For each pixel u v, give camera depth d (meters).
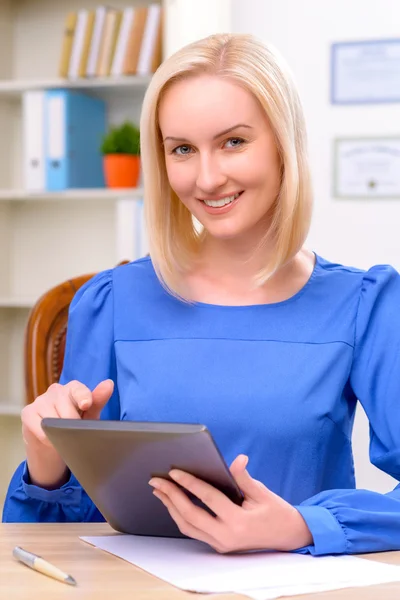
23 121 4.60
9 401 4.75
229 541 1.25
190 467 1.19
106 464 1.25
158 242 1.75
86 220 4.69
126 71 4.15
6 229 4.76
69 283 2.23
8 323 4.77
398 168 3.90
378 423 1.70
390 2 3.87
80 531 1.48
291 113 1.60
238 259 1.75
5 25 4.65
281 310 1.73
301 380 1.65
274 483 1.63
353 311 1.74
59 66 4.60
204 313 1.74
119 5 4.61
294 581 1.14
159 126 1.67
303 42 3.95
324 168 3.98
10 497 1.64
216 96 1.53
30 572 1.19
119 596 1.07
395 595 1.09
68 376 1.85
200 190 1.57
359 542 1.34
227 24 3.75
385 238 3.94
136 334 1.77
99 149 4.50
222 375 1.67
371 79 3.90
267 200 1.61
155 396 1.67
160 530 1.39
